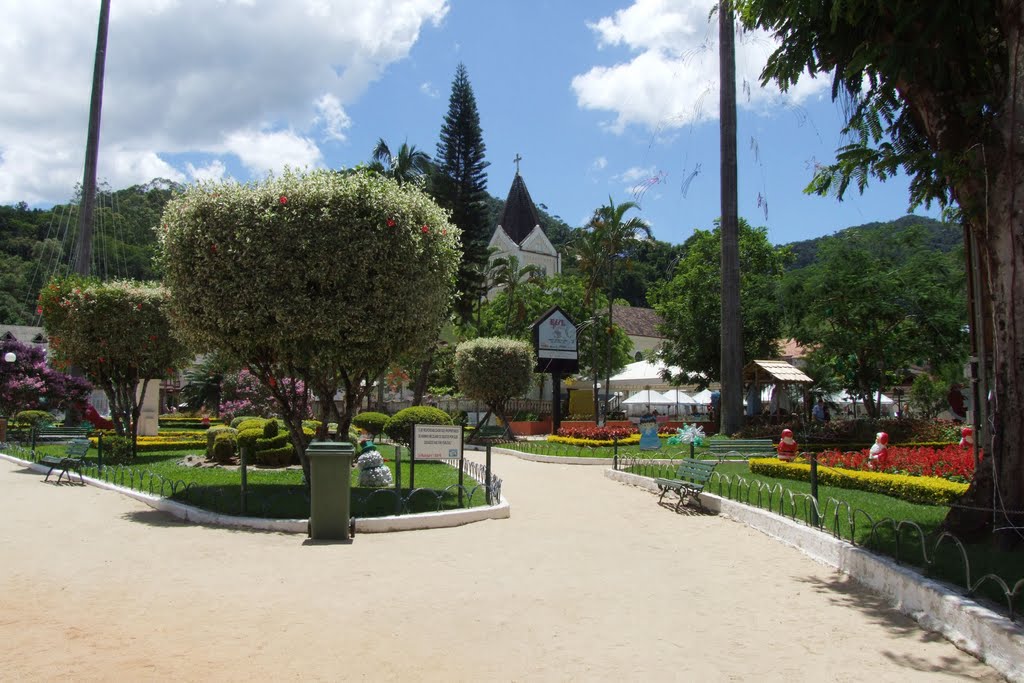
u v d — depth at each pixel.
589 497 13.37
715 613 6.21
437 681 4.57
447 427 11.08
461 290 42.59
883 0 7.32
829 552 8.05
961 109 7.85
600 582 7.23
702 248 35.38
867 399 25.91
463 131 42.66
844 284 24.73
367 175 11.77
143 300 17.52
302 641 5.26
